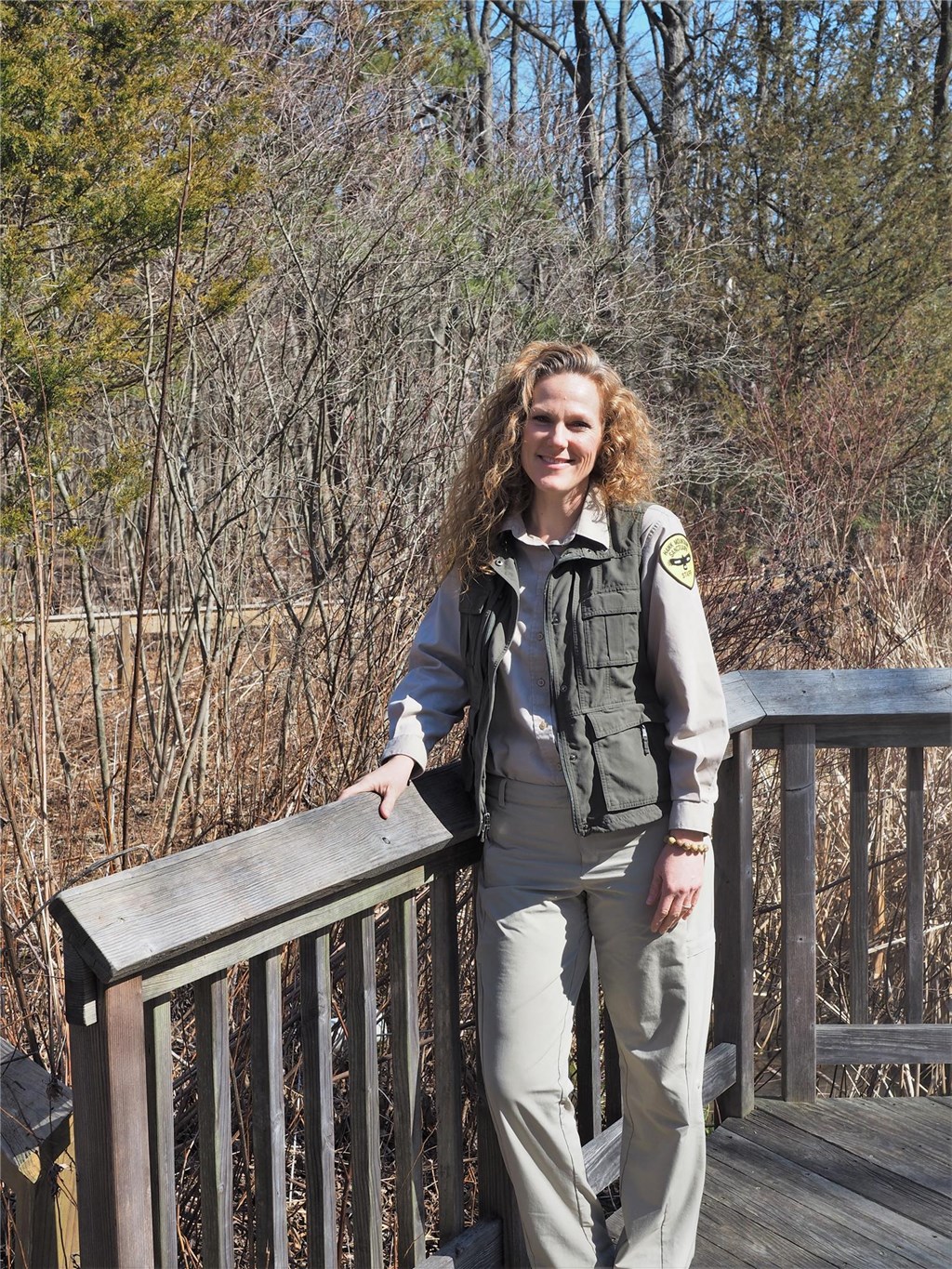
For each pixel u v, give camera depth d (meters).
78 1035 1.40
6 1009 2.45
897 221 11.68
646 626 1.89
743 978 2.68
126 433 5.44
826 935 3.63
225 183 4.97
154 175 4.56
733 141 12.35
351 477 4.60
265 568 4.75
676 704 1.87
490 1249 2.12
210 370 5.30
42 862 2.80
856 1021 2.79
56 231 4.87
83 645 5.11
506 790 1.94
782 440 8.67
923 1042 2.75
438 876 2.00
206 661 3.73
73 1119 1.42
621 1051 2.03
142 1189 1.42
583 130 10.60
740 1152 2.57
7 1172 1.72
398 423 4.87
